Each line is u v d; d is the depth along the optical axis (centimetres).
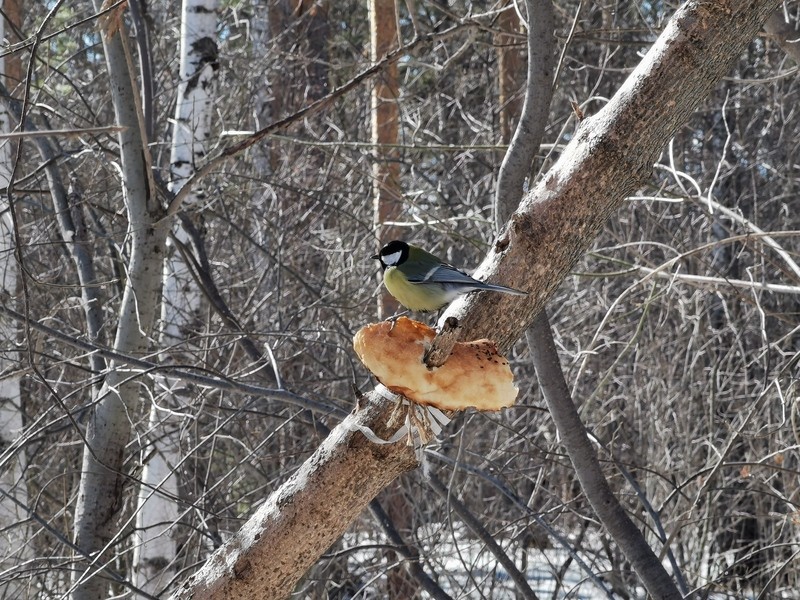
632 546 641
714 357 1208
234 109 1535
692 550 1042
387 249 629
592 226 421
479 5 1614
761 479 1002
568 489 1193
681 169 1410
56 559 720
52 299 1117
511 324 413
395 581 962
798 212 1529
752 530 1170
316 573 856
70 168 1104
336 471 410
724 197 1538
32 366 584
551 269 415
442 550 1026
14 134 427
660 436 1152
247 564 422
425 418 392
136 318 767
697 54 420
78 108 1362
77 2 1588
